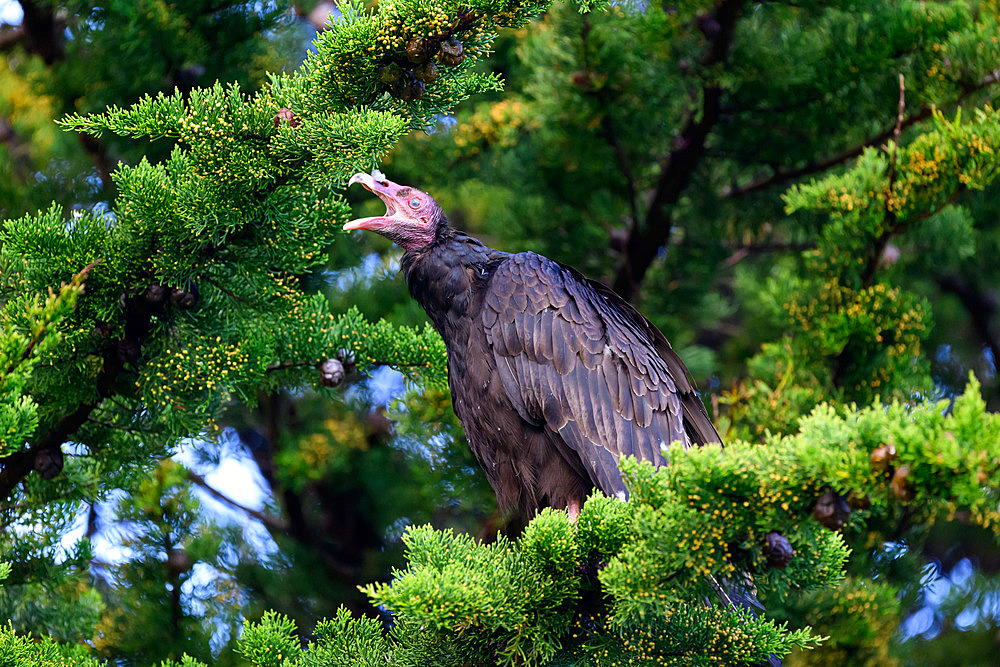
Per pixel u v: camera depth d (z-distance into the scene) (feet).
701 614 20.22
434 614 18.62
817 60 40.16
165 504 37.37
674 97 41.70
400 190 30.01
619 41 40.37
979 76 38.29
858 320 36.52
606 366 28.04
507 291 28.55
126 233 26.25
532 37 41.70
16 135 43.86
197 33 38.55
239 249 26.94
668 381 28.89
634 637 20.74
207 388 27.48
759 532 17.13
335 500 47.19
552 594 20.40
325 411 46.34
